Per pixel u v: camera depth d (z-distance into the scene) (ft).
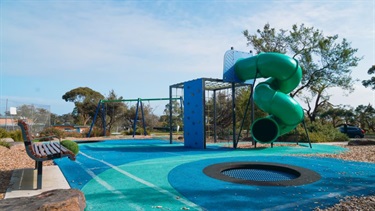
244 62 43.83
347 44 81.71
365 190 16.57
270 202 14.26
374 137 99.35
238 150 40.06
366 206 13.20
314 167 24.52
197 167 24.59
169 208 13.39
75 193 12.80
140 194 15.92
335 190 16.57
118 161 28.96
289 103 37.70
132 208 13.39
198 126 44.96
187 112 48.19
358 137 94.22
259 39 87.81
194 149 42.14
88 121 160.56
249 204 13.96
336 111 125.80
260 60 40.96
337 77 84.12
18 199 11.89
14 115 75.20
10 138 55.01
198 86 45.21
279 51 86.07
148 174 21.68
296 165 25.41
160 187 17.49
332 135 61.41
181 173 21.90
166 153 36.45
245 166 25.64
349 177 20.18
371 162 27.58
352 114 127.65
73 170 23.73
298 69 39.63
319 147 44.32
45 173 21.54
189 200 14.66
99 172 22.75
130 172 22.58
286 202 14.25
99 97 150.61
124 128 140.36
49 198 11.81
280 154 34.65
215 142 57.26
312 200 14.55
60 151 17.53
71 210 11.28
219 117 69.67
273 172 24.04
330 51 82.28
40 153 17.19
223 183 18.38
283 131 39.99
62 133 78.43
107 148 45.50
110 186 17.85
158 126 143.02
